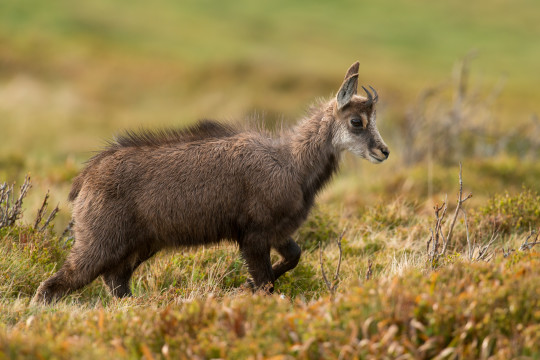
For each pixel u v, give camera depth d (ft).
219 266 78.38
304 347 44.98
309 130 77.46
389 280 55.62
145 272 80.48
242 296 62.28
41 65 324.19
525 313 48.88
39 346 46.34
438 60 419.74
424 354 46.21
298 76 333.01
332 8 529.86
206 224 74.18
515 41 466.70
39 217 81.97
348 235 91.91
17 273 70.64
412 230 89.40
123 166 73.31
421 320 48.26
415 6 540.93
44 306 63.93
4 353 45.34
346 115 77.00
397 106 286.87
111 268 73.00
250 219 73.87
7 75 309.22
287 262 76.43
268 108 282.77
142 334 50.16
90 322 52.80
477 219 89.04
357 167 143.84
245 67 343.05
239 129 78.33
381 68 385.70
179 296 65.77
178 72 332.19
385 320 47.01
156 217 73.41
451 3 551.18
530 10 537.65
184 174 73.36
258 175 73.46
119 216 72.54
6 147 199.82
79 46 363.35
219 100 291.17
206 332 48.88
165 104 292.81
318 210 94.89
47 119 237.86
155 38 412.77
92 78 313.73
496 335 46.73
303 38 451.94
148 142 75.82
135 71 328.08
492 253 72.43
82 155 198.90
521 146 152.97
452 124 149.79
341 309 49.96
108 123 248.52
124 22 437.17
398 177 126.62
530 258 60.18
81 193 73.77
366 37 465.88
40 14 420.77
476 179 123.95
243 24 474.90
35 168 136.77
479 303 48.83
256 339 46.73
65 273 71.56
